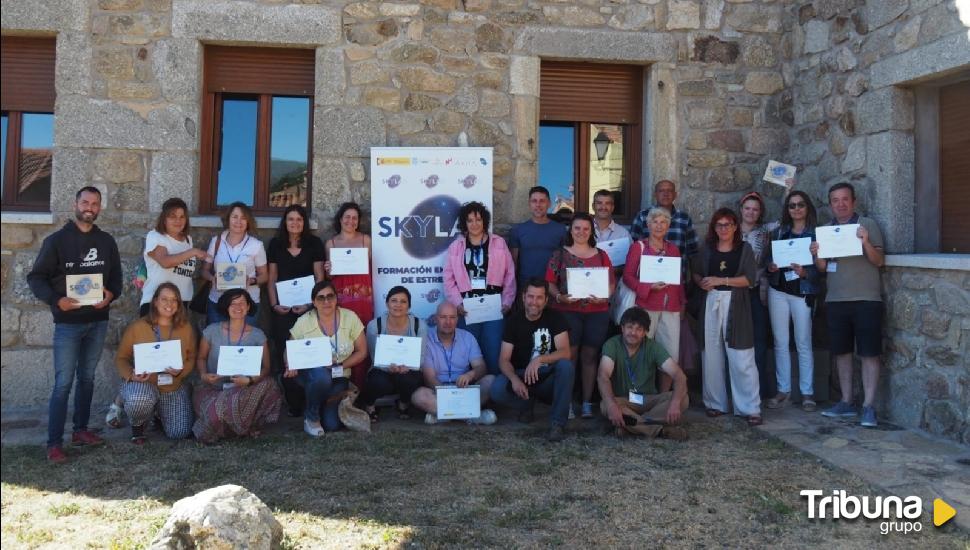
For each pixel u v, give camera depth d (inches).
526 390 178.7
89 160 209.8
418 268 211.3
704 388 201.6
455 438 175.3
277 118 224.8
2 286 205.5
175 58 212.1
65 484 143.4
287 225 197.2
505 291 200.7
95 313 166.6
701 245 228.8
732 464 157.4
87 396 169.5
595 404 209.5
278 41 215.6
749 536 122.0
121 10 211.0
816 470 153.8
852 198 194.2
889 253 194.9
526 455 162.2
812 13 226.2
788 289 204.1
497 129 223.8
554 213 236.1
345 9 218.2
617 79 236.4
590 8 227.5
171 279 187.2
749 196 211.6
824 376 216.8
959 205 191.3
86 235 167.2
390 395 198.7
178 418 172.6
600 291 185.8
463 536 119.8
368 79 218.8
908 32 188.7
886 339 195.3
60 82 208.2
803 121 230.2
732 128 233.6
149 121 211.6
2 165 215.2
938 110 197.8
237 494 110.5
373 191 210.8
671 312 195.6
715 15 232.5
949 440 174.1
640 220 217.9
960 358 171.6
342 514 128.0
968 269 167.8
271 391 172.9
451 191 212.5
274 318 199.0
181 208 187.9
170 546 102.6
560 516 128.6
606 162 238.2
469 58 222.7
